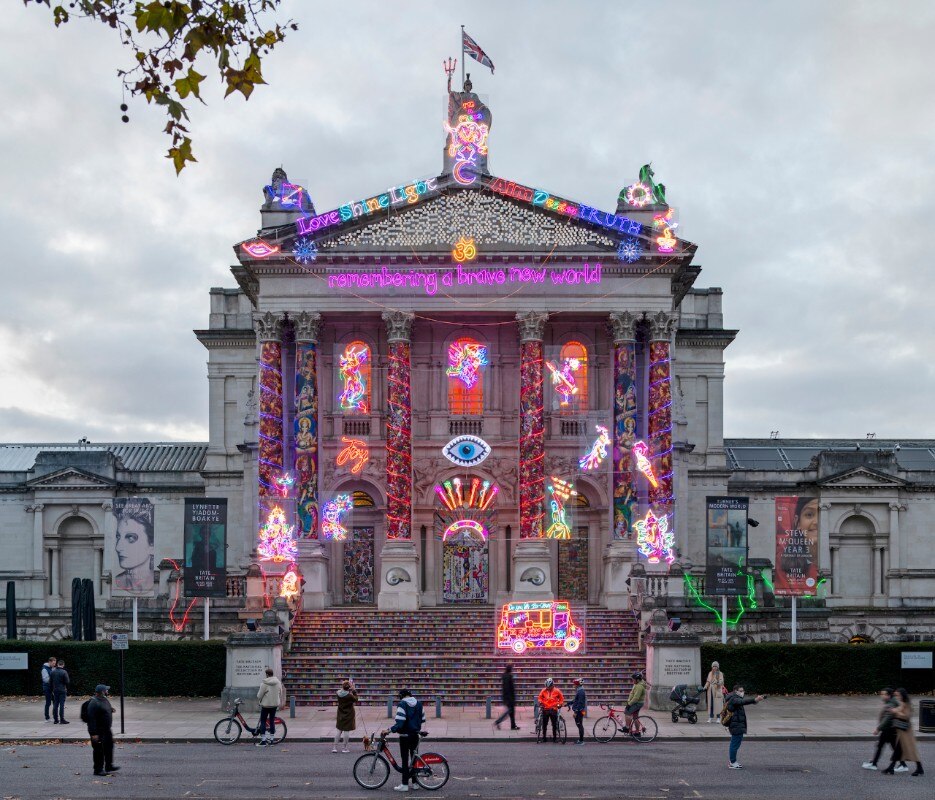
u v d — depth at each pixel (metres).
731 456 117.50
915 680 66.44
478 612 72.56
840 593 104.38
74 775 42.00
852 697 65.19
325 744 50.12
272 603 68.12
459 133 79.88
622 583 76.44
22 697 65.00
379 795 38.19
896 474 104.62
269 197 82.06
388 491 78.31
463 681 63.91
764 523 105.00
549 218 79.62
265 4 20.02
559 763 44.97
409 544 77.50
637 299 79.50
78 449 117.12
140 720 56.50
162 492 106.69
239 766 43.97
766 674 65.69
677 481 91.81
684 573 76.19
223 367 106.00
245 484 96.25
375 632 69.75
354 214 79.00
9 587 74.69
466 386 83.06
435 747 49.62
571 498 80.81
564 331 82.75
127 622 70.69
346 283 79.44
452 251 78.88
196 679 65.00
